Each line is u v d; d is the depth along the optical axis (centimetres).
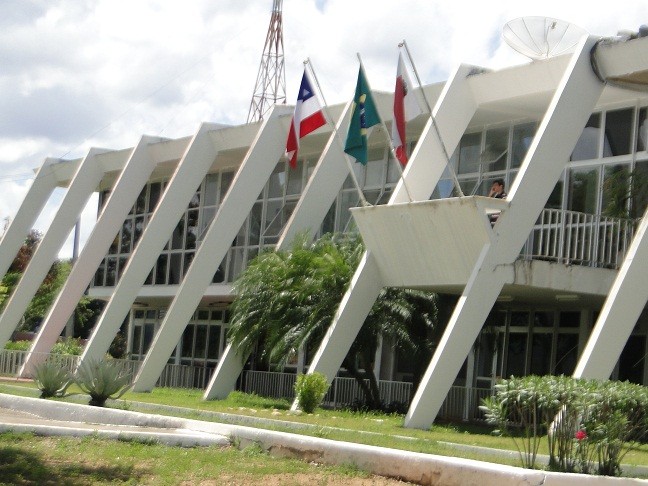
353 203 2975
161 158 3391
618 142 2242
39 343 3350
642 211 2145
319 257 2336
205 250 2877
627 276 1820
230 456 1310
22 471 1142
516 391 1273
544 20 2255
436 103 2303
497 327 2641
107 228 3362
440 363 1925
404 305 2259
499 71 2197
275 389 2952
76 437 1416
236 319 2520
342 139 2666
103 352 3100
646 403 1226
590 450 1212
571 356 2442
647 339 2252
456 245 1997
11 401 1953
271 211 3322
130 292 3119
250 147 3000
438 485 1124
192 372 3278
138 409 2152
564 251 2286
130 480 1125
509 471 1062
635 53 1920
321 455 1280
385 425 1923
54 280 5478
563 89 1967
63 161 3872
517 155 2509
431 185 2220
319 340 2297
